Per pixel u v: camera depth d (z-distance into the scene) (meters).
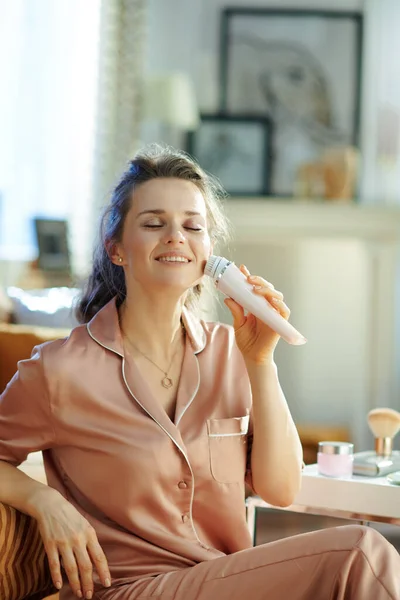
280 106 6.86
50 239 5.57
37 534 1.68
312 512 1.97
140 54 6.46
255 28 6.89
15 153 6.20
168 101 6.35
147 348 1.70
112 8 6.36
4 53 6.19
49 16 6.27
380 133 6.79
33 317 3.52
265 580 1.46
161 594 1.51
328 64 6.86
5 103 6.19
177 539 1.60
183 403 1.66
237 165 6.83
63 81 6.30
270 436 1.69
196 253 1.66
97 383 1.63
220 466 1.66
